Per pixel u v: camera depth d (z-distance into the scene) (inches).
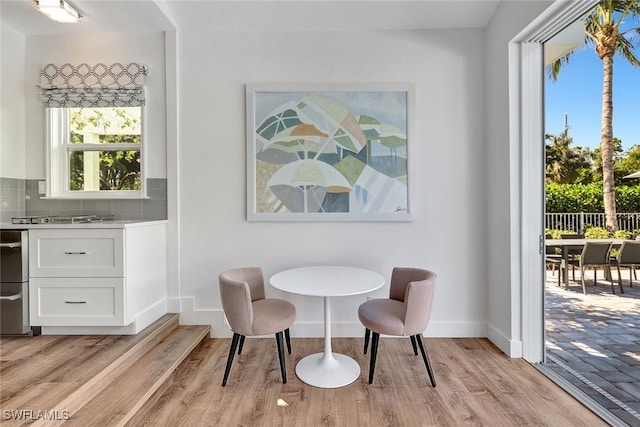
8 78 97.5
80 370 66.1
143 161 102.9
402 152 101.5
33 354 73.0
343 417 64.7
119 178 105.8
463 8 93.7
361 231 102.5
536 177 88.1
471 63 102.0
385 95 101.7
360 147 101.6
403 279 89.6
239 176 102.8
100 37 103.0
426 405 68.5
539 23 78.2
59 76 102.3
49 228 81.4
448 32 102.3
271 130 101.9
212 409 67.0
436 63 102.2
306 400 70.2
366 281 79.8
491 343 98.0
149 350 84.0
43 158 103.0
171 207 102.0
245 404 68.7
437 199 102.4
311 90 101.6
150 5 89.0
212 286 102.9
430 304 75.0
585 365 82.7
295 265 102.7
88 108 105.3
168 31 102.0
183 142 102.7
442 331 102.3
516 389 74.2
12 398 56.6
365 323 78.0
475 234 102.3
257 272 93.2
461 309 102.7
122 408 60.4
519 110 88.5
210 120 102.7
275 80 102.7
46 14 87.4
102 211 103.1
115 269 81.4
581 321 95.2
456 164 102.3
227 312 75.4
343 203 101.7
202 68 102.6
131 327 85.1
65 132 105.7
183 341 90.0
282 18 97.3
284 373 76.7
